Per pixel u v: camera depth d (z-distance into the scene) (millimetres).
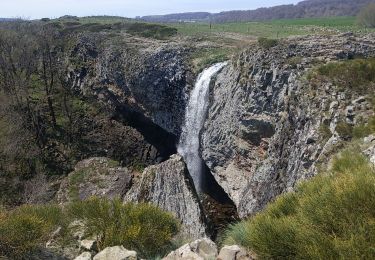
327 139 18609
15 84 46344
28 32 56281
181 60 40469
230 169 31641
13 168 37969
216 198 32781
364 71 20828
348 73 20984
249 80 29000
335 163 10539
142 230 8180
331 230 5391
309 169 17875
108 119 47312
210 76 35594
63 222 8930
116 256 6711
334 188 5977
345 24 69875
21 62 48281
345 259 4742
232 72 32500
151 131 46062
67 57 52281
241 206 27391
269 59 27812
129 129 46469
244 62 30812
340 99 19656
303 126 21531
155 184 19672
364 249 4730
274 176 24156
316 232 5316
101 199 9492
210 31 60406
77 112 47531
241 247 6664
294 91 23703
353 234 5027
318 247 5059
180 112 39938
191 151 38344
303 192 7156
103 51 48906
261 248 5883
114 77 45875
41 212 9273
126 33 54688
